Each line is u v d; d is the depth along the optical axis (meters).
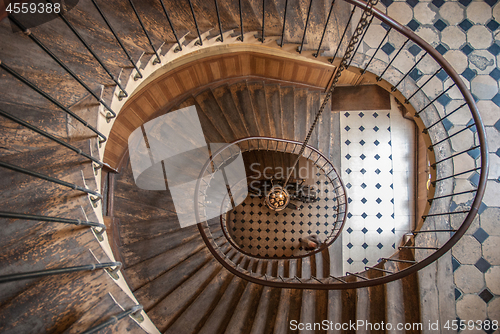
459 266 3.61
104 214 3.91
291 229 7.30
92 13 2.45
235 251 5.59
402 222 6.19
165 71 4.40
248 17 3.31
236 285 3.72
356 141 6.37
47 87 2.04
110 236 3.81
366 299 3.25
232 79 5.58
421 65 4.26
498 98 4.25
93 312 1.68
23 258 1.64
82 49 2.30
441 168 4.01
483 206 3.85
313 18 3.57
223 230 5.71
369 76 4.33
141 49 2.53
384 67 4.23
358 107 6.36
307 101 5.93
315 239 6.38
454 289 3.53
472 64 4.37
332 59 3.82
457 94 4.18
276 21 3.42
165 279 3.82
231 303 3.55
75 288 1.70
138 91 4.21
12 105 1.87
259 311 3.34
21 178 1.77
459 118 4.11
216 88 5.50
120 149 4.32
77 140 2.08
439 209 3.88
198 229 4.28
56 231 1.77
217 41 3.17
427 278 3.43
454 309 3.43
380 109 6.35
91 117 2.17
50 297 1.63
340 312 3.19
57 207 1.82
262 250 7.24
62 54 2.19
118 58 2.43
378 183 6.30
